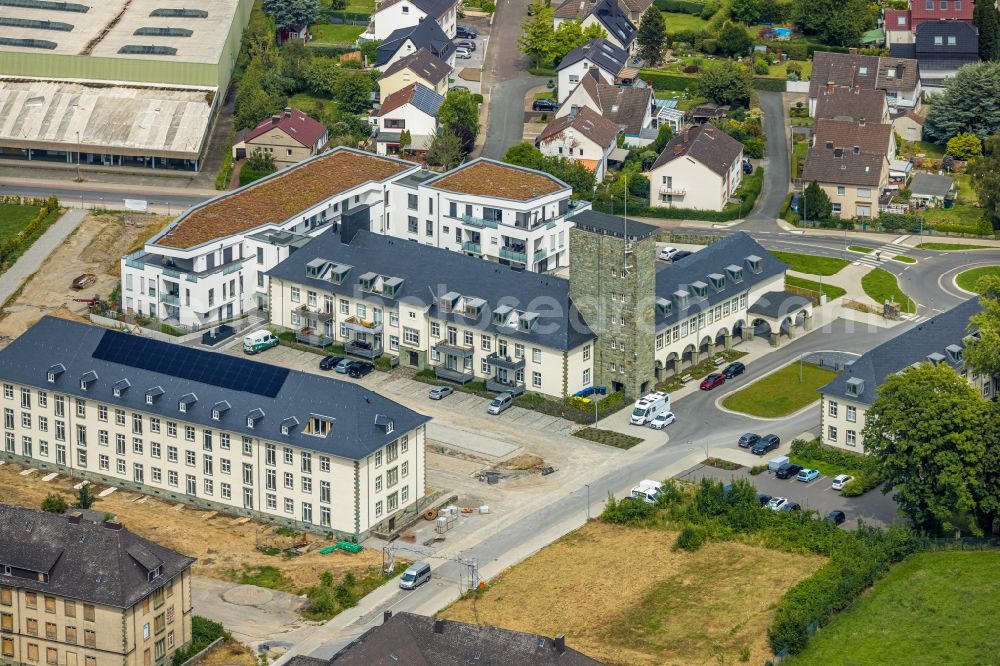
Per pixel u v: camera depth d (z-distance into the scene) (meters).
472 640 193.38
